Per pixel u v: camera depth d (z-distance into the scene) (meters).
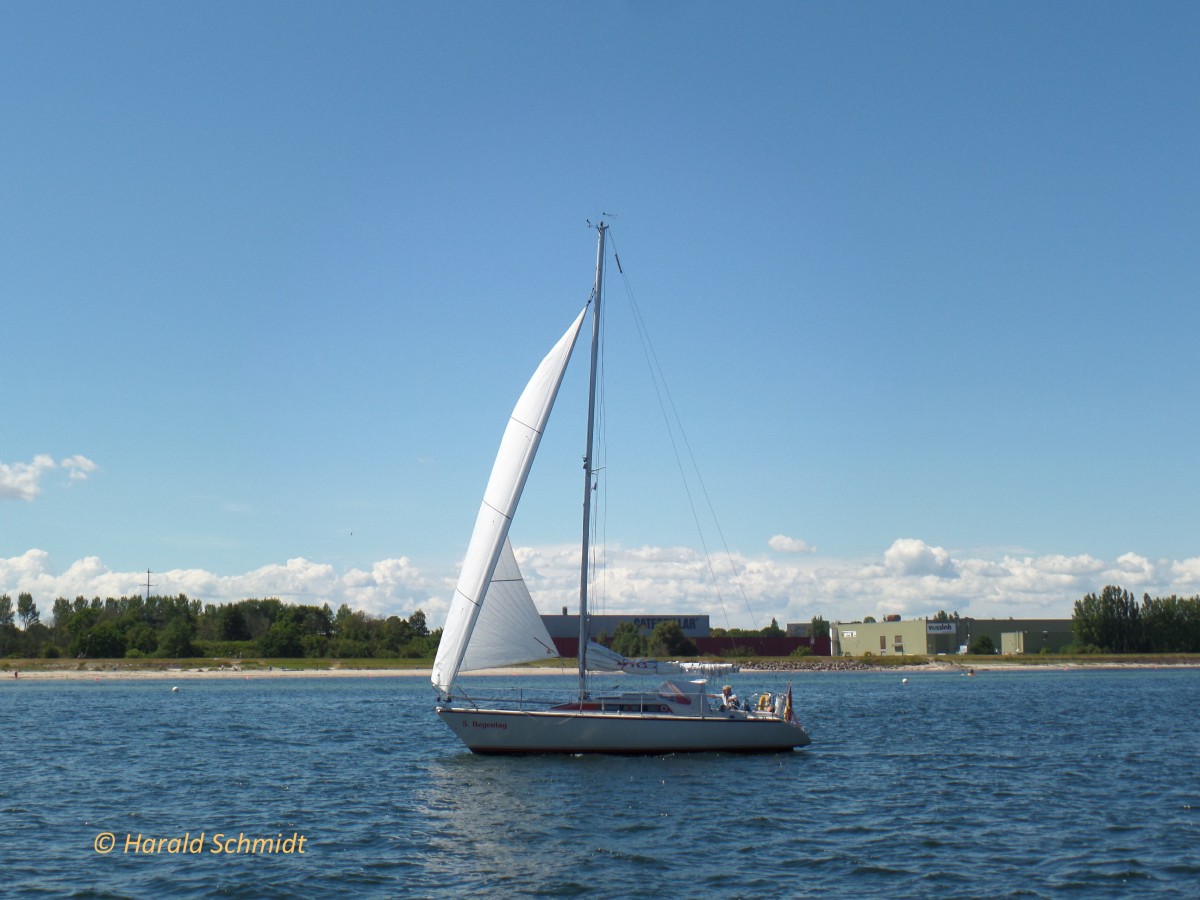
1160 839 30.14
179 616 194.25
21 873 26.88
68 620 186.75
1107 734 58.97
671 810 34.38
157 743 56.34
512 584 44.78
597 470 44.84
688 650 165.88
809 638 199.50
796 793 37.53
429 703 90.56
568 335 45.69
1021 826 32.12
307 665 159.62
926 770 43.66
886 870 26.89
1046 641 199.50
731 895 24.77
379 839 30.64
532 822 32.69
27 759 49.34
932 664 179.12
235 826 32.62
